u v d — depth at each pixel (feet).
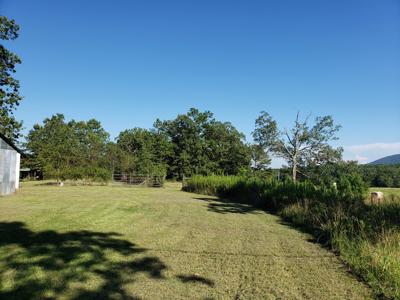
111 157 135.54
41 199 54.39
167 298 14.58
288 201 43.96
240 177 78.38
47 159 132.57
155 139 209.87
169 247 23.39
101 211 40.68
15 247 21.57
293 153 144.87
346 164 129.18
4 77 77.82
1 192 61.93
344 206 31.89
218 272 18.31
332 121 139.23
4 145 62.44
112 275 17.16
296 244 25.48
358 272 18.43
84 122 217.77
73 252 20.94
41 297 14.11
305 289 16.08
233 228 31.71
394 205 31.73
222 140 211.20
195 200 62.28
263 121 149.89
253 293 15.46
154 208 46.21
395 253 18.47
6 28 76.38
